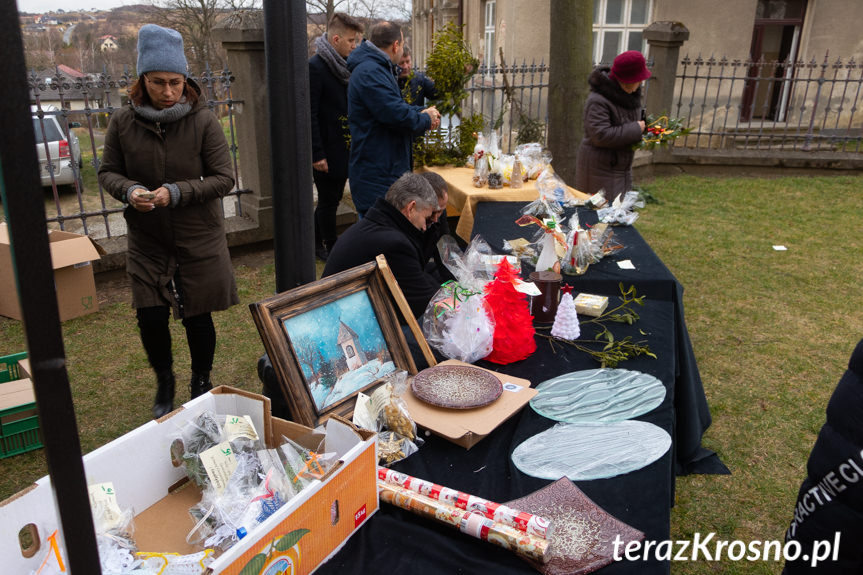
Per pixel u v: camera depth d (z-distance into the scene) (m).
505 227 3.74
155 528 1.42
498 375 1.98
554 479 1.52
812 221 6.77
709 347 4.09
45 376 0.63
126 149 2.62
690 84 9.87
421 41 16.78
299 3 2.00
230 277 2.96
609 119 4.67
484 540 1.32
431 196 2.70
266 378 2.21
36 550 1.19
